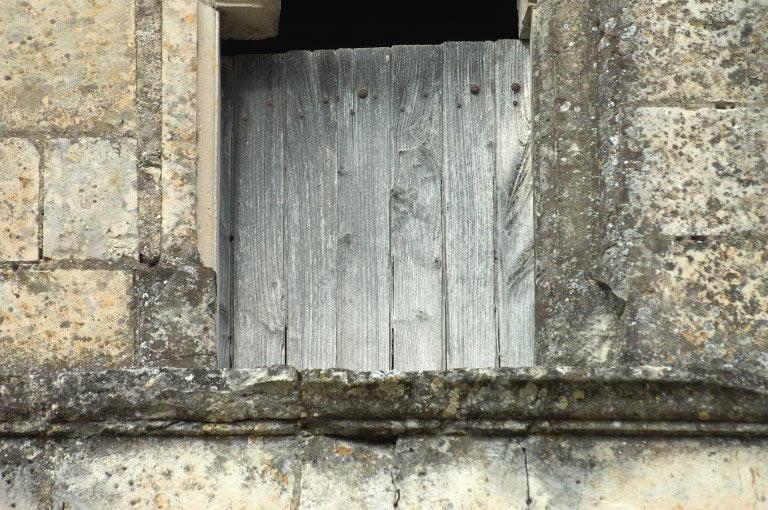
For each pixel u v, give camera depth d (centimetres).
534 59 1423
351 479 1266
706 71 1353
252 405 1273
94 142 1366
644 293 1303
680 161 1333
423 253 1466
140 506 1264
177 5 1399
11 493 1268
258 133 1501
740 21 1363
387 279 1461
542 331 1348
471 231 1466
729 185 1327
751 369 1282
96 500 1266
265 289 1462
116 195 1356
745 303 1302
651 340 1291
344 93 1510
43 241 1345
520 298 1442
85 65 1382
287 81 1513
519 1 1475
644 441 1266
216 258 1370
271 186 1488
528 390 1262
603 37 1376
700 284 1305
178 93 1381
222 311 1445
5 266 1339
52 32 1388
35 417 1277
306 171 1491
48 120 1370
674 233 1317
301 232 1475
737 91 1349
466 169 1484
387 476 1265
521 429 1265
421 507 1253
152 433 1277
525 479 1259
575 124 1378
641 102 1346
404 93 1509
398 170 1489
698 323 1297
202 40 1405
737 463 1260
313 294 1461
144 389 1271
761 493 1252
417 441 1273
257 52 1791
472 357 1437
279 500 1262
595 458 1262
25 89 1376
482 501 1253
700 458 1262
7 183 1355
